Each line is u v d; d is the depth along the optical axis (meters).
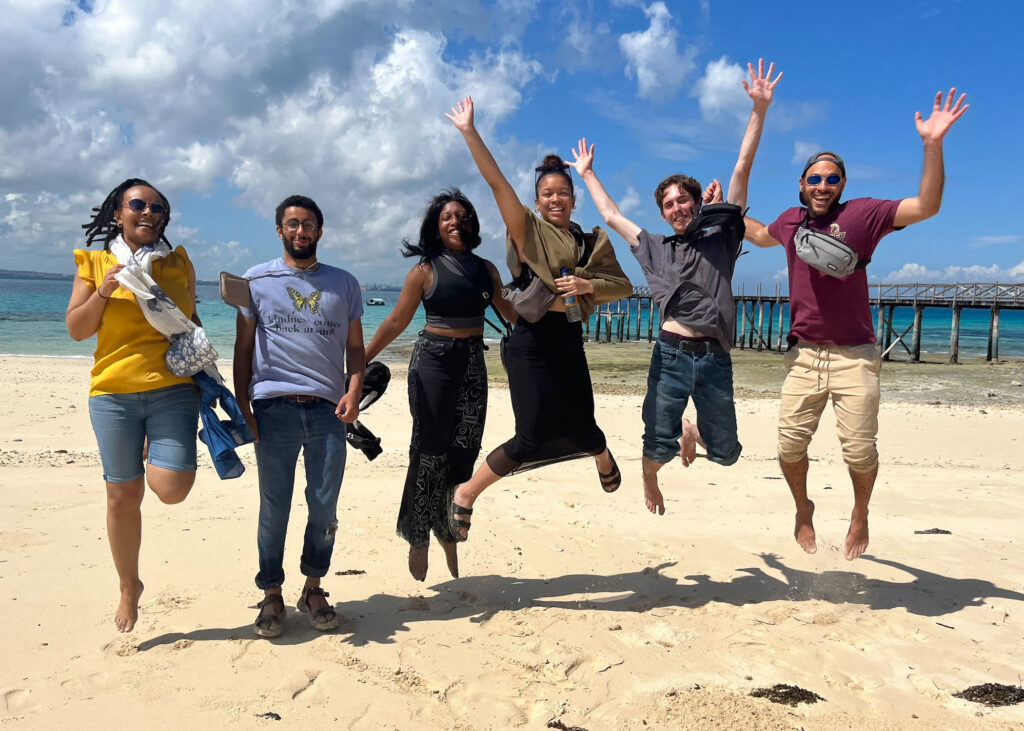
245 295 3.30
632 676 3.00
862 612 3.73
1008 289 34.12
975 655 3.24
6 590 3.70
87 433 10.44
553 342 3.61
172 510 5.39
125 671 2.89
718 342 3.77
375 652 3.15
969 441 12.01
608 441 10.88
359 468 7.83
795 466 3.94
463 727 2.60
